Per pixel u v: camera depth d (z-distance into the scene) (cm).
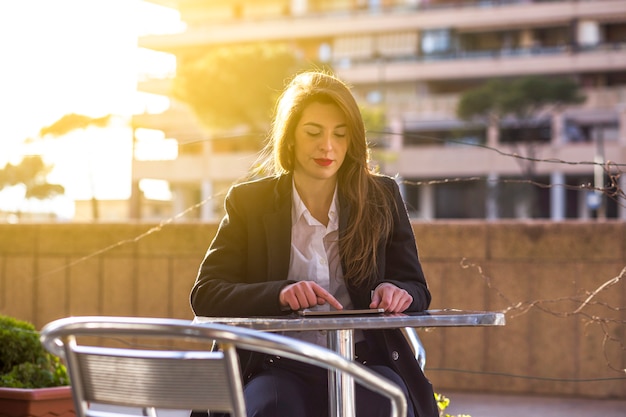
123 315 690
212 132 5725
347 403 241
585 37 7338
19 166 901
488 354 625
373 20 7562
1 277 719
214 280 275
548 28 7488
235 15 8188
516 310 617
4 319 434
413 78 7438
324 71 296
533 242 616
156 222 688
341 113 275
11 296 715
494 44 7588
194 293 275
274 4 8088
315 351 177
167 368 183
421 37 7531
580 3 7294
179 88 5694
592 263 605
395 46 7531
